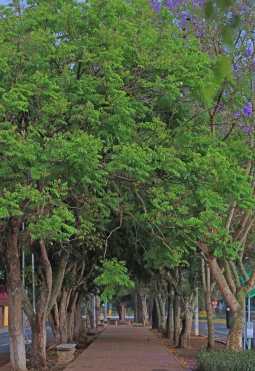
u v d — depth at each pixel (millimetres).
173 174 14852
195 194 15219
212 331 25688
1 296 73500
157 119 14977
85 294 39625
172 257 17344
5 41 14297
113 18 14898
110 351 26969
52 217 13234
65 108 13328
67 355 21688
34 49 14195
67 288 27969
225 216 17891
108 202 15922
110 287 16141
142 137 15164
